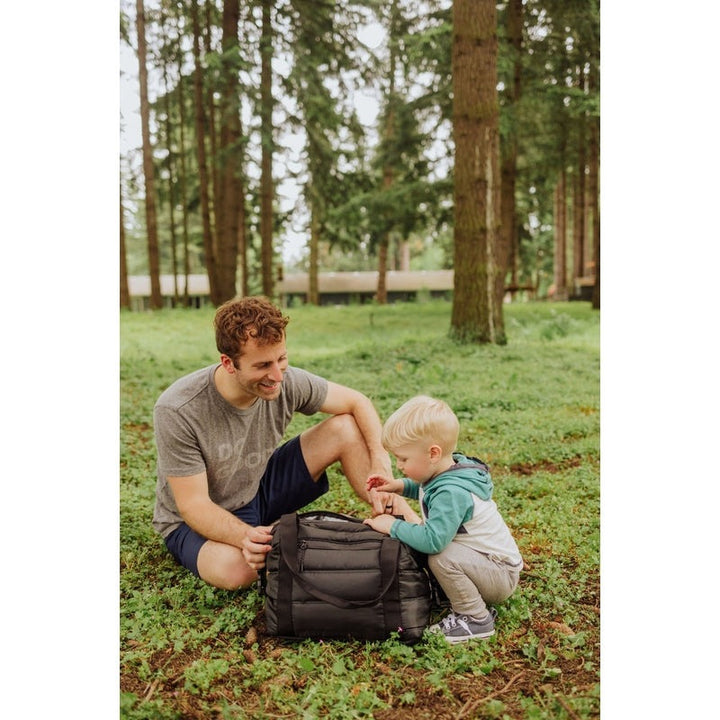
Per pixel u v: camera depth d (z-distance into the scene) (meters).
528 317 11.84
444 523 2.57
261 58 11.79
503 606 2.75
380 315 13.67
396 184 14.18
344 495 3.79
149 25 12.95
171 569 3.09
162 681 2.39
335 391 3.21
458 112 8.73
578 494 3.80
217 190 16.08
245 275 16.45
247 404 2.86
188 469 2.79
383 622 2.53
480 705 2.25
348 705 2.25
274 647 2.56
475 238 8.77
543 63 11.71
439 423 2.70
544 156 14.09
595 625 2.67
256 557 2.68
